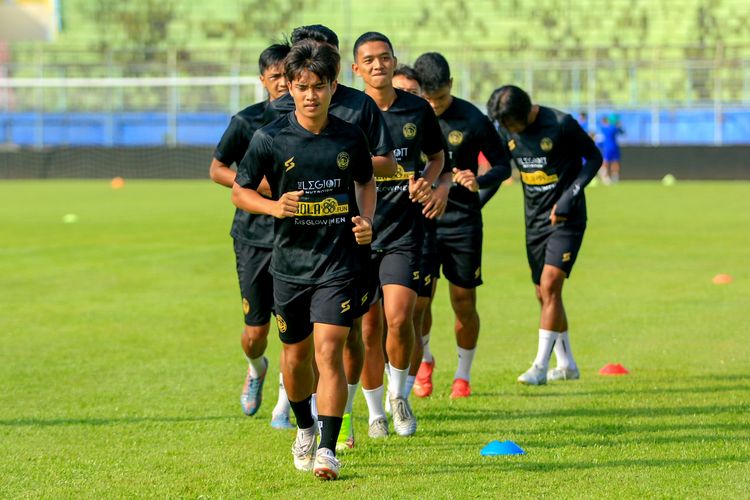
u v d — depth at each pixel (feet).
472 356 63.31
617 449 48.75
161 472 46.26
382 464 47.19
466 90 316.40
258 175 45.47
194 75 330.13
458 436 52.54
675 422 54.08
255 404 57.77
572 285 109.09
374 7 356.38
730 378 65.51
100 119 331.36
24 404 60.39
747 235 154.71
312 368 47.62
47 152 320.29
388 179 54.54
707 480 43.11
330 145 44.27
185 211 202.59
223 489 43.34
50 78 338.34
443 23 354.74
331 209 44.60
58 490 43.50
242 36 357.61
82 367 71.51
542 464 46.32
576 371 67.15
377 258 54.54
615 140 279.90
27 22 441.68
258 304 56.90
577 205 67.00
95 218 188.65
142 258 132.87
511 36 350.84
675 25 347.15
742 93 313.53
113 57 342.64
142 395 62.95
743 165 291.99
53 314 93.81
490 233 161.48
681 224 171.73
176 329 86.69
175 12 360.28
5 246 145.69
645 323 86.79
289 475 45.62
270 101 54.19
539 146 66.69
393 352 53.31
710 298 99.45
